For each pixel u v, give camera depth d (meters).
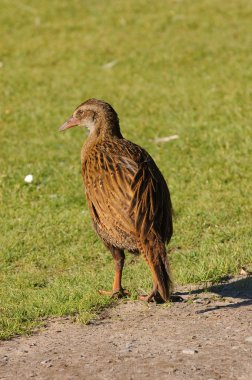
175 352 8.84
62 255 13.13
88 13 30.84
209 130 18.97
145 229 9.73
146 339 9.30
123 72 24.88
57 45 27.92
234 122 19.31
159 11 30.47
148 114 20.81
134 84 23.67
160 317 10.05
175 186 15.70
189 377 8.19
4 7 31.83
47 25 29.92
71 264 12.80
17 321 10.12
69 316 10.34
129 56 26.19
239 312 10.11
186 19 29.33
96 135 11.51
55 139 19.33
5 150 18.67
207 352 8.79
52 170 17.08
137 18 29.91
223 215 14.11
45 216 14.80
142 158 10.56
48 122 20.72
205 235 13.37
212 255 12.32
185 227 13.77
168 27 28.77
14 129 20.33
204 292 10.99
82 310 10.41
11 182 16.56
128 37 28.11
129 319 10.06
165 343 9.13
